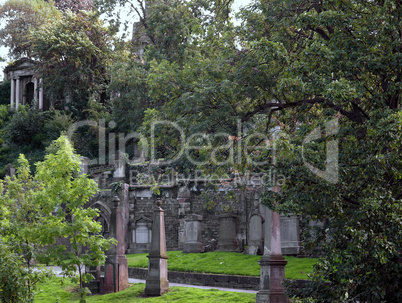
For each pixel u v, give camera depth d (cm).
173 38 2984
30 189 1959
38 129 5562
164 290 2042
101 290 2186
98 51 5384
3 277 1606
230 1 2384
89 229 1953
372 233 1202
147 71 3828
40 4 7169
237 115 2019
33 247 1920
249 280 2095
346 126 1502
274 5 1997
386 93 1417
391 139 1267
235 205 2991
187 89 2077
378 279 1226
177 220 3262
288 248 2442
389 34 1388
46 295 2139
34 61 6147
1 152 5434
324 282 1293
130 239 3334
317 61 1438
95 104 5125
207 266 2417
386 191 1264
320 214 1390
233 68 2050
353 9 1523
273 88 1920
